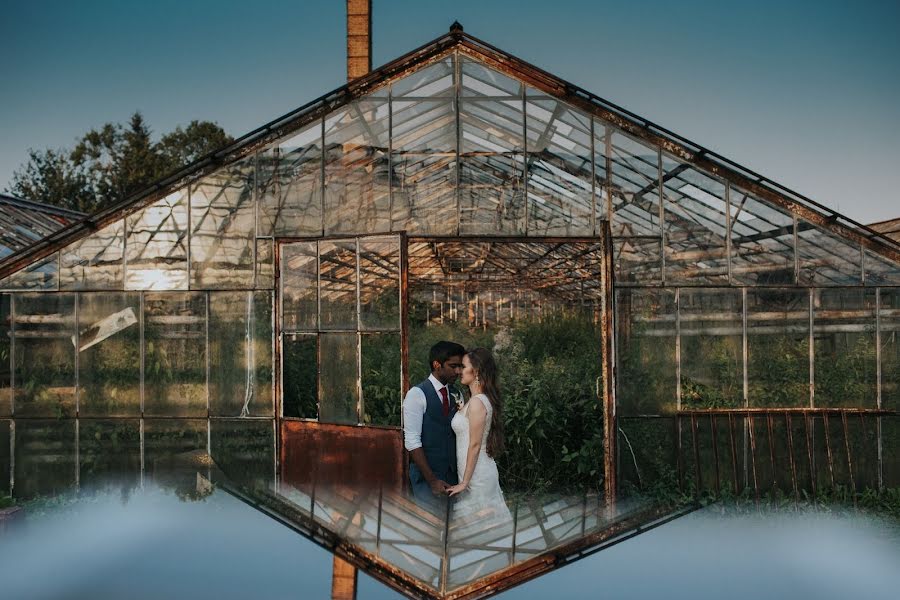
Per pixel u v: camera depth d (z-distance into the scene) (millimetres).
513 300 24766
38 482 8375
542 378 9281
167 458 8320
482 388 5945
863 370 8352
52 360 8430
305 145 8492
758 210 8352
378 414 7898
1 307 8445
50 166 38062
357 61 9461
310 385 8438
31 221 14508
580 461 8320
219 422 8352
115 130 39062
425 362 10562
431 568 5152
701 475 8102
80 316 8430
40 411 8414
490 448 5945
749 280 8352
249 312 8391
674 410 8180
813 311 8367
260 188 8461
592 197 8523
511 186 8609
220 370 8383
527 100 8586
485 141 8617
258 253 8422
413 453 5957
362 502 7090
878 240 8281
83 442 8406
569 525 6430
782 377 8320
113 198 38438
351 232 8461
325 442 8047
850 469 8219
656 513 7141
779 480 8148
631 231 8445
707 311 8344
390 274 7852
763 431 8227
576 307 21969
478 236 8422
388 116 8602
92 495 8273
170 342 8422
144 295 8430
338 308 8086
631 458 8086
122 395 8414
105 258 8445
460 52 8617
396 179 8594
